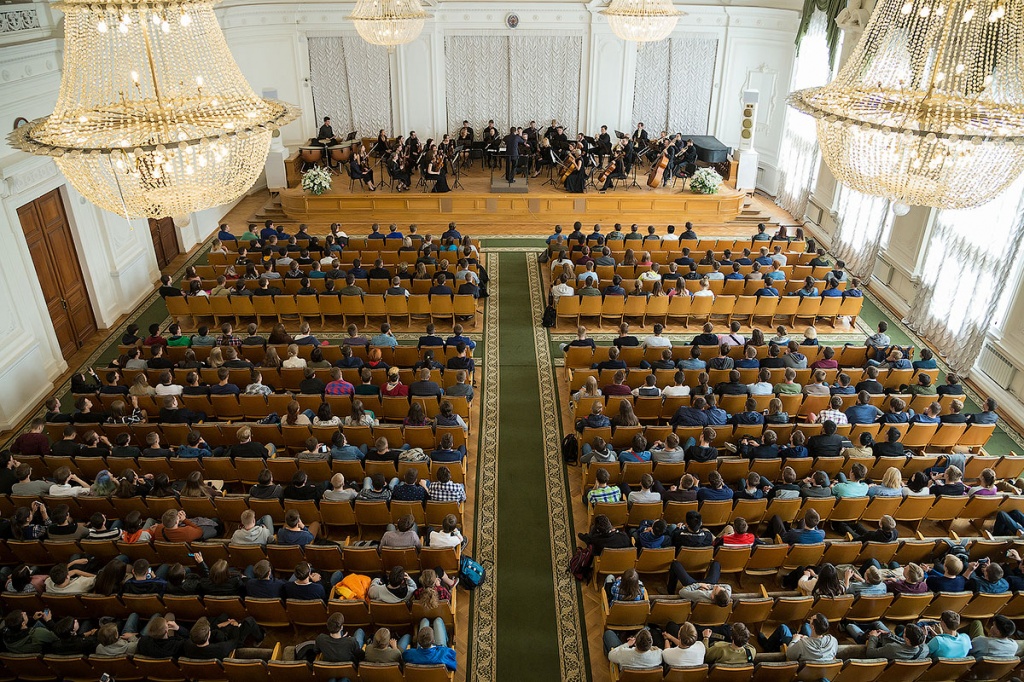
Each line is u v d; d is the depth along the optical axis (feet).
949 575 23.99
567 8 67.10
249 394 33.68
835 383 36.50
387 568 25.36
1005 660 20.99
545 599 26.58
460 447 31.07
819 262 48.37
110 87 19.51
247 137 19.80
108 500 26.89
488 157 70.03
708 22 67.67
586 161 63.77
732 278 44.60
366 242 51.29
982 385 40.52
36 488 27.02
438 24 67.36
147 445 31.42
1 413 35.53
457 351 37.99
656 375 36.01
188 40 19.89
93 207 43.86
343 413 33.91
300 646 21.52
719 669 20.54
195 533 25.68
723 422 31.94
